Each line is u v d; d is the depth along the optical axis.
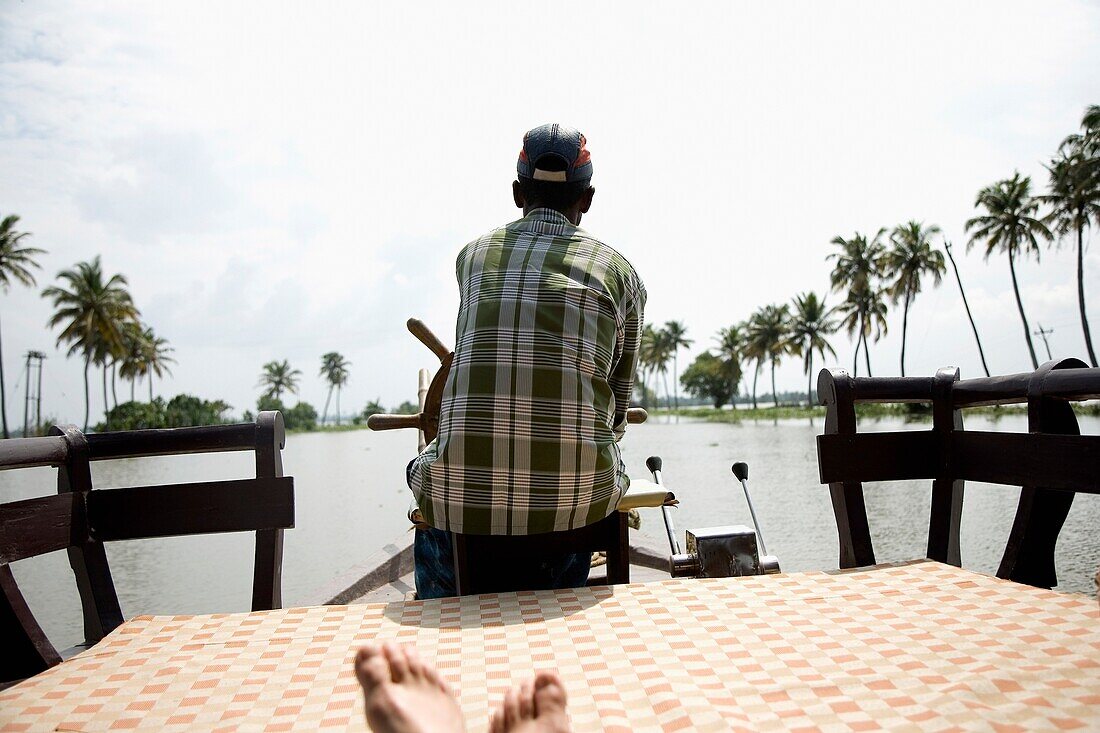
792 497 9.88
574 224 2.05
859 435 2.04
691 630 1.42
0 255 41.09
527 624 1.49
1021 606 1.46
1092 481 1.59
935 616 1.43
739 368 93.12
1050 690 1.08
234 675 1.28
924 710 1.05
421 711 0.91
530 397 1.71
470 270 1.92
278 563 1.89
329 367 112.81
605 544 1.88
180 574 6.35
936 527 2.04
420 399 2.70
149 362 60.97
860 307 57.69
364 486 14.49
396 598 3.82
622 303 1.92
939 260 50.88
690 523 7.87
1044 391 1.73
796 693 1.13
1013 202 41.03
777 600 1.58
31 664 1.56
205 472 20.67
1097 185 34.22
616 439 1.92
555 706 0.94
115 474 19.83
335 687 1.23
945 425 2.05
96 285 48.62
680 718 1.05
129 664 1.33
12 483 20.70
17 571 7.01
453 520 1.72
